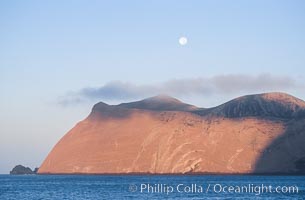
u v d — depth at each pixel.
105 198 115.31
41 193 138.00
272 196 119.12
